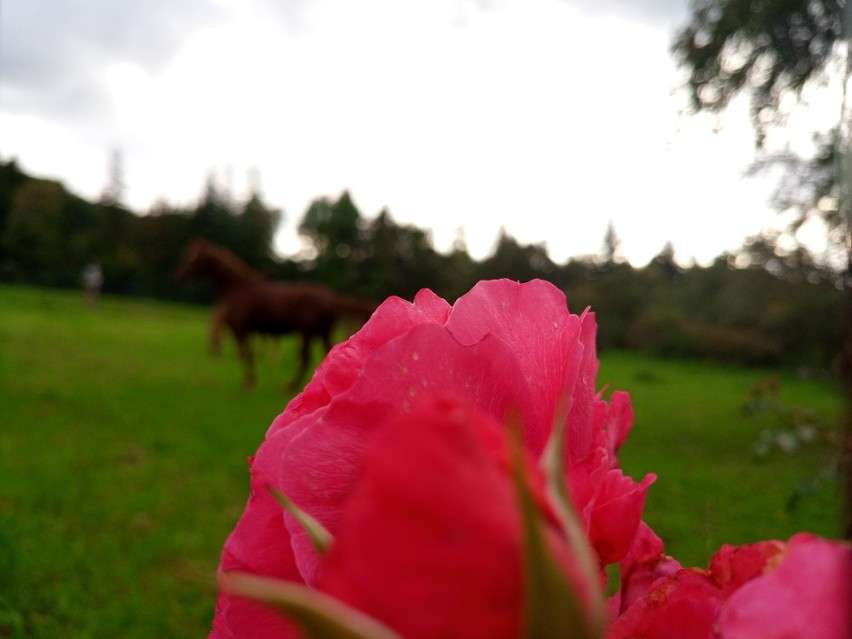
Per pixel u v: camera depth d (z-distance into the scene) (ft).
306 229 170.09
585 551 0.84
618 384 44.91
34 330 49.39
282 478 1.18
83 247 149.18
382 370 1.18
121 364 35.78
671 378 53.16
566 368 1.25
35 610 9.13
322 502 1.17
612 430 1.64
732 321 34.19
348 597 0.72
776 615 0.90
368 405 1.17
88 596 9.59
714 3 22.36
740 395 41.24
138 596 9.41
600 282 102.32
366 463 0.73
